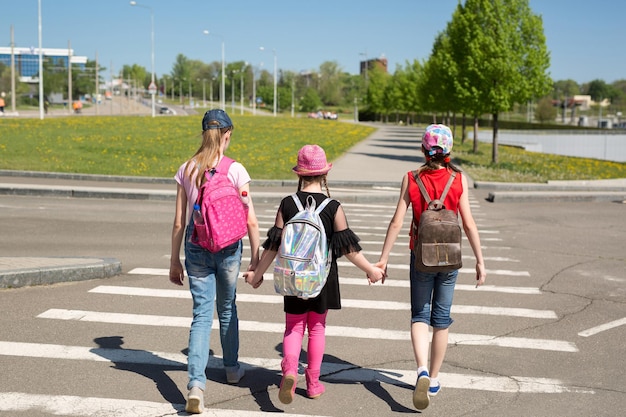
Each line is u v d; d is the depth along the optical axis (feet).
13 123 146.10
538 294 25.63
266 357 18.19
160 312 22.15
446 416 14.60
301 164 14.78
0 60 525.75
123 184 65.31
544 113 450.30
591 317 22.50
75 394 15.34
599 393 15.99
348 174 78.38
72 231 39.04
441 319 15.29
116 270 27.53
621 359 18.40
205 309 14.88
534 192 61.46
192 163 14.84
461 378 16.87
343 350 18.92
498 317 22.34
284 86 599.57
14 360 17.46
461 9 126.00
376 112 412.36
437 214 14.66
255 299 24.14
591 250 35.53
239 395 15.61
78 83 547.49
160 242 35.99
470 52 105.09
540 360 18.25
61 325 20.51
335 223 14.65
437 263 14.47
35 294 24.04
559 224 45.37
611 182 77.20
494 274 29.12
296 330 14.78
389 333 20.49
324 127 191.31
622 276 29.09
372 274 14.96
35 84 497.87
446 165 15.40
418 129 255.09
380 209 52.85
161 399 15.19
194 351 14.51
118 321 21.07
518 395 15.83
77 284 25.73
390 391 16.01
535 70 101.96
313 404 15.14
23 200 52.29
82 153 91.35
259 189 63.16
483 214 50.24
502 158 119.44
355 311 22.84
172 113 368.68
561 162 119.34
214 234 14.28
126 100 622.13
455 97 119.75
